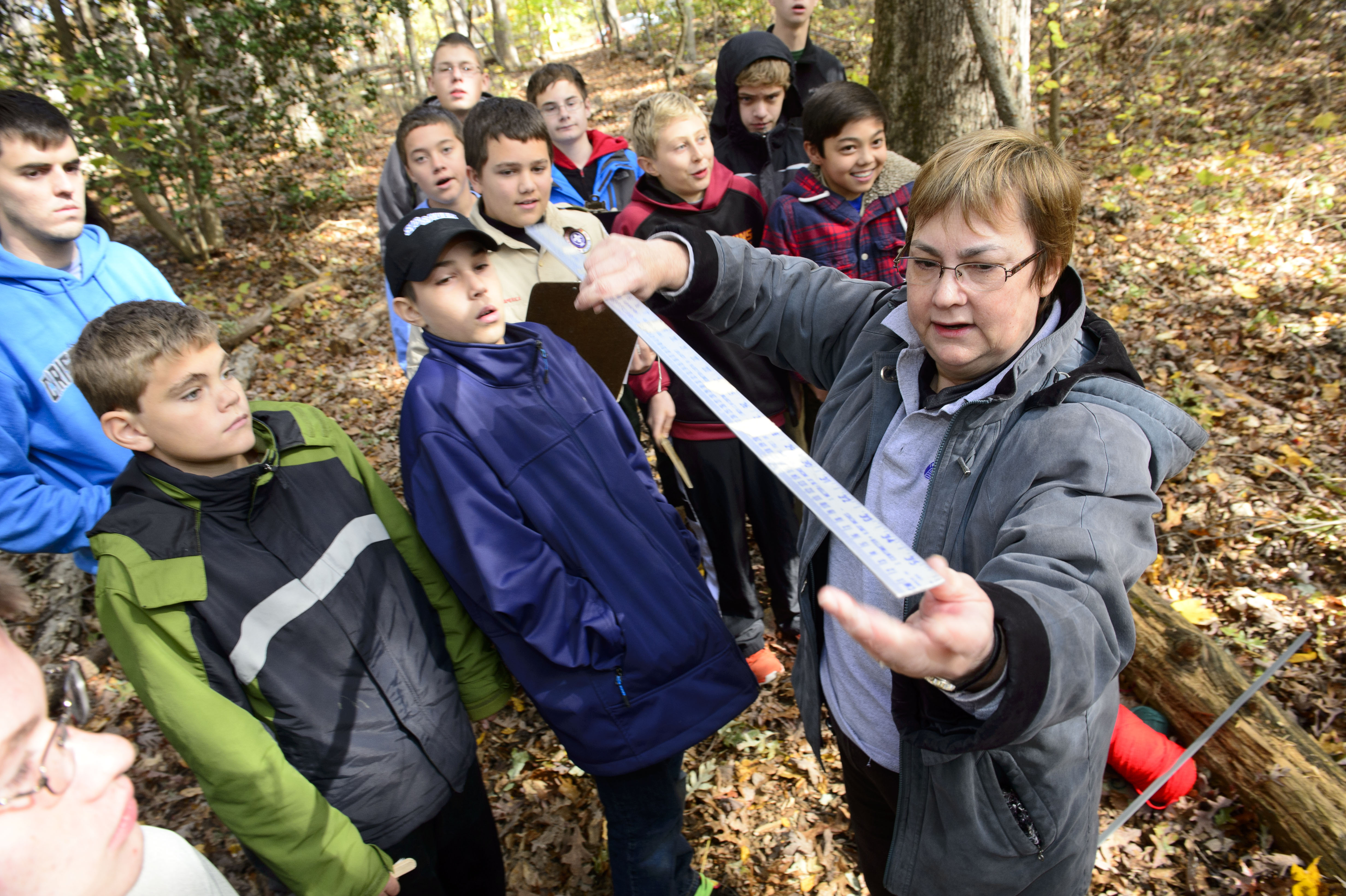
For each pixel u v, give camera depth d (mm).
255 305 7207
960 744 944
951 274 1146
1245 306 4730
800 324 1650
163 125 7477
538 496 1723
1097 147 7207
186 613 1502
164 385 1469
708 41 15719
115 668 3242
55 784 775
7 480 2018
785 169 3396
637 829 1867
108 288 2285
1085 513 1062
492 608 1646
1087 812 1378
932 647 821
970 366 1236
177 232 8109
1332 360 4094
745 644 2893
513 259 2449
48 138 2025
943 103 4828
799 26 4289
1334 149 6242
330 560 1661
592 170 4086
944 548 1255
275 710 1595
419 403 1702
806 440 3205
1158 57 7938
